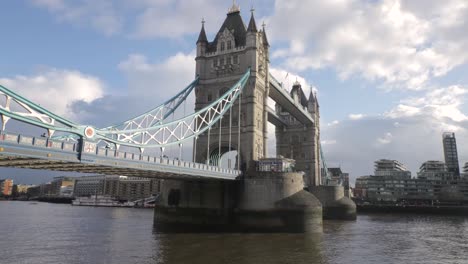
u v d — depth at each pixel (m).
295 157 101.88
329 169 172.25
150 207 152.25
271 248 38.25
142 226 60.94
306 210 50.97
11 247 38.84
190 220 55.84
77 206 159.25
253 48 64.00
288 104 83.50
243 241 42.22
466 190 161.00
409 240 48.88
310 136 101.19
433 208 110.81
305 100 104.81
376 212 116.81
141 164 36.53
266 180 52.69
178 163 41.41
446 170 186.25
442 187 163.50
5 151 25.58
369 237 50.62
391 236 52.72
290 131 104.19
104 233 50.59
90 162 31.45
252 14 66.12
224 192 54.31
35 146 27.45
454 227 68.62
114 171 38.41
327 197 84.00
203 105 66.69
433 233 57.88
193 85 66.06
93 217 83.88
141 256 33.84
